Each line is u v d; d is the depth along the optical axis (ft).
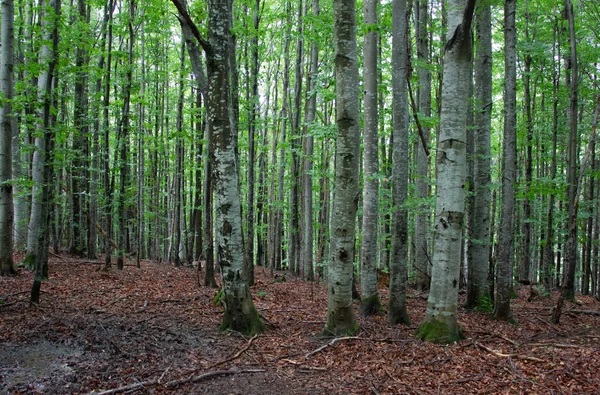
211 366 17.76
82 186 51.24
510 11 29.37
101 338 20.35
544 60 46.73
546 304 38.55
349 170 22.15
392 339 22.25
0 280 30.37
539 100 63.26
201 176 55.72
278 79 75.10
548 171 67.31
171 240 64.18
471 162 35.99
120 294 31.40
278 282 46.98
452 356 19.72
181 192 67.26
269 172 75.56
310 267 50.55
